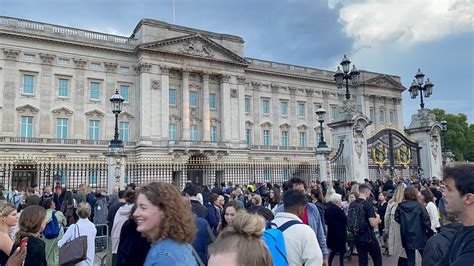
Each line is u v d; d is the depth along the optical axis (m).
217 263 2.53
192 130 61.53
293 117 73.19
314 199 12.02
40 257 5.86
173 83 60.41
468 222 3.30
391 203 10.66
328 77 77.88
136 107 57.50
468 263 2.95
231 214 7.79
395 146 25.95
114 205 11.59
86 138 53.78
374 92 80.75
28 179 31.52
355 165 22.36
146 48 56.44
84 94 54.22
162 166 30.91
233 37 66.75
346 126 23.06
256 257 2.56
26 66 50.59
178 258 3.44
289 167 29.73
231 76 64.81
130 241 4.45
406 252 9.54
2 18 49.50
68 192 16.72
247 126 67.75
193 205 8.97
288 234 5.53
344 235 10.70
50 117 51.59
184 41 60.16
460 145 95.12
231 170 31.75
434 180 20.41
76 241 6.78
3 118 48.56
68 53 53.53
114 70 56.53
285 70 73.19
